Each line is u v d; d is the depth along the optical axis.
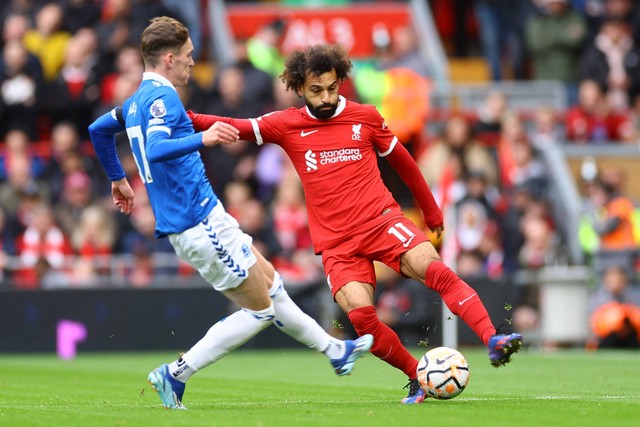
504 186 62.19
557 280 54.34
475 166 61.88
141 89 25.23
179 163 24.84
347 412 24.14
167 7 67.06
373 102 67.25
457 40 80.56
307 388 33.94
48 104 64.12
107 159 26.83
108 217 57.25
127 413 24.58
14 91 63.91
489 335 24.89
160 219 25.20
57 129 60.47
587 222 59.44
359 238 26.28
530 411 24.05
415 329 53.72
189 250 25.09
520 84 70.50
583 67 70.81
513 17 76.81
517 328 54.25
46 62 65.88
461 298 25.44
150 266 54.75
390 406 25.62
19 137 59.56
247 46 66.69
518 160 62.22
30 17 67.81
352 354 25.95
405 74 67.38
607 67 70.56
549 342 54.31
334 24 73.69
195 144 24.02
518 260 57.25
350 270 26.30
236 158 61.22
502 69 76.81
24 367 44.94
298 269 55.97
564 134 67.69
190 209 24.88
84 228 56.59
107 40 64.88
